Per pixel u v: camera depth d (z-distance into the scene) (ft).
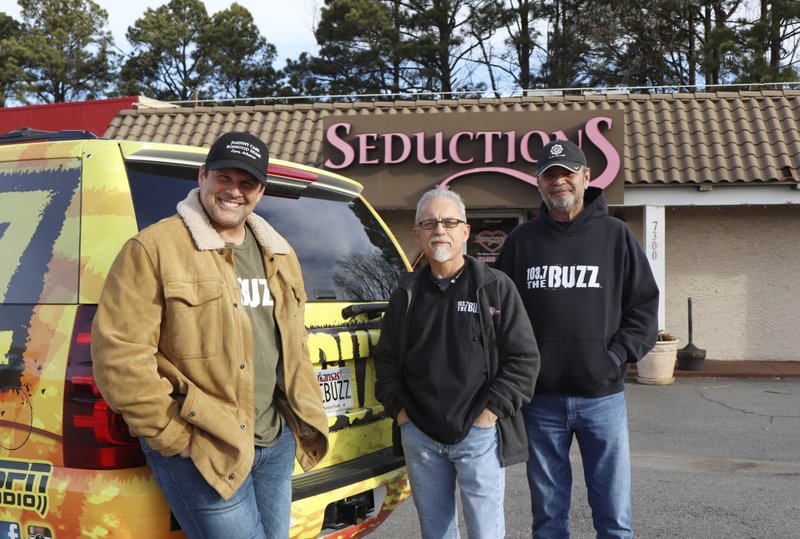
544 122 38.24
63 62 147.23
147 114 46.44
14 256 10.11
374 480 11.16
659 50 103.35
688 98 42.63
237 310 8.73
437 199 10.99
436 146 38.73
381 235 13.75
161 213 9.87
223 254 8.89
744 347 41.75
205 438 8.37
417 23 118.21
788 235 41.32
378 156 39.24
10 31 154.92
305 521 10.05
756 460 21.89
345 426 11.42
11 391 9.52
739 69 90.48
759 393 32.55
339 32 118.32
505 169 38.32
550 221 12.11
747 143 38.81
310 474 10.78
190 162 10.54
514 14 115.75
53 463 9.14
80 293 9.36
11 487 9.27
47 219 9.99
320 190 12.73
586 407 11.86
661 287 37.99
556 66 111.34
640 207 42.39
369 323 12.07
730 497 18.26
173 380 8.41
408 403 10.82
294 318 9.50
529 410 12.16
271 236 9.53
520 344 10.80
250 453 8.55
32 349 9.45
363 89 120.67
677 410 29.04
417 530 16.03
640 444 23.85
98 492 8.71
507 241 12.63
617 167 37.22
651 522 16.43
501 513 11.03
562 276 11.83
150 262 8.39
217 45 145.28
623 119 37.32
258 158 8.90
